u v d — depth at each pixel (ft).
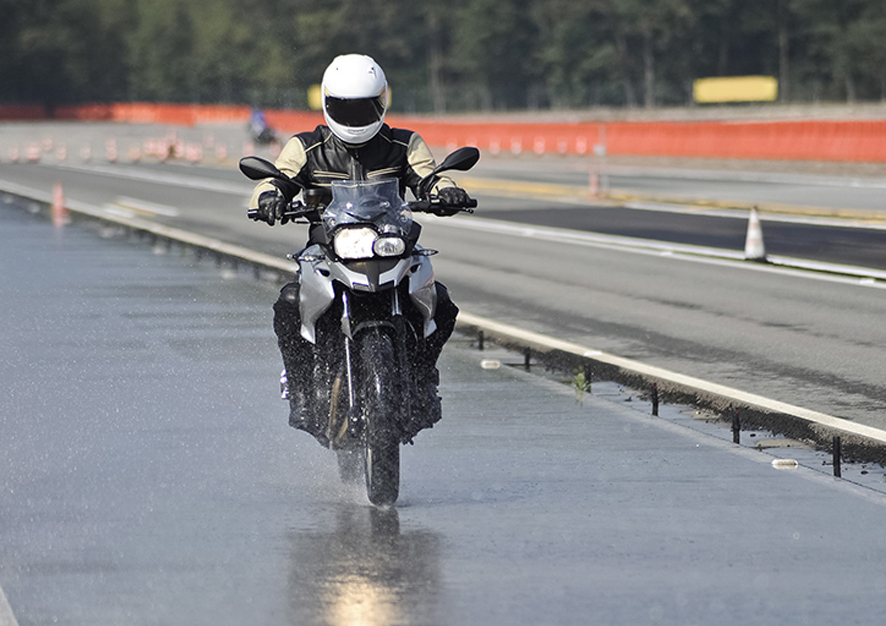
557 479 90.43
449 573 69.15
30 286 203.41
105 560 71.56
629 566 70.54
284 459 95.81
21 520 79.56
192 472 91.76
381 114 81.15
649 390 126.00
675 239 281.54
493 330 160.56
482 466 94.17
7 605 64.39
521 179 497.46
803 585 67.41
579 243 277.23
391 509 82.12
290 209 81.56
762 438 105.60
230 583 67.51
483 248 268.41
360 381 80.48
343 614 62.80
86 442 101.24
